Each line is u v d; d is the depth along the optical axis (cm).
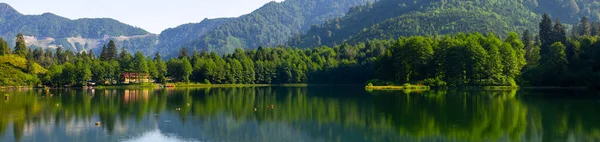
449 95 10194
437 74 14512
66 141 4772
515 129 5297
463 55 13575
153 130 5438
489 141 4681
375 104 8244
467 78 13875
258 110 7506
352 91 13038
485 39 15462
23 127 5588
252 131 5409
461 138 4859
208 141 4834
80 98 10494
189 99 10106
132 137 5003
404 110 7175
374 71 18162
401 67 15238
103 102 9175
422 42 14962
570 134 4944
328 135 5141
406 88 13712
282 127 5697
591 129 5203
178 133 5259
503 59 13888
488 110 7000
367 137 5000
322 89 15412
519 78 14125
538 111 6794
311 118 6444
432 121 5972
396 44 16050
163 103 8919
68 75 18575
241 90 15038
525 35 18975
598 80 11331
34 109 7644
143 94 12375
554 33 18112
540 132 5081
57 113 7031
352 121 6103
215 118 6488
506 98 9050
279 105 8394
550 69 13375
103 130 5419
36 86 18288
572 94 10012
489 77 13625
